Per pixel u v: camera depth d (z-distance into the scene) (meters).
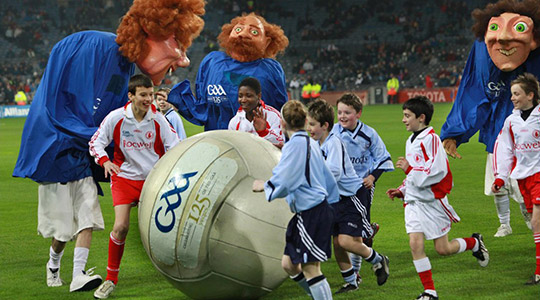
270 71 7.16
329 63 47.12
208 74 7.26
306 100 42.91
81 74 5.62
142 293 5.16
